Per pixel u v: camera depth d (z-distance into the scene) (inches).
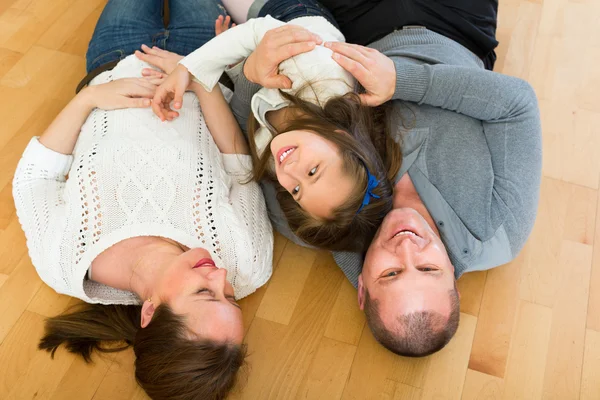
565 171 64.7
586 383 54.2
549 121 67.5
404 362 55.4
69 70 69.1
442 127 54.6
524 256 60.2
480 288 58.8
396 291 49.8
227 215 52.8
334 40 57.2
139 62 59.2
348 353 56.0
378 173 51.4
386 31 61.7
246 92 56.5
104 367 54.1
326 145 48.7
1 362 53.5
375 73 50.3
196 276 46.0
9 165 63.1
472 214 53.2
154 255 49.6
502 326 56.9
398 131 55.3
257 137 55.4
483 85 52.8
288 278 59.7
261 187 59.9
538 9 75.4
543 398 53.7
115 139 52.5
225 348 45.5
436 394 54.0
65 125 54.8
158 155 52.1
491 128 54.4
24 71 68.5
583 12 75.2
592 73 70.9
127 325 53.2
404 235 51.1
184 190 51.6
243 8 63.6
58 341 53.6
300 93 50.7
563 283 58.8
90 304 54.7
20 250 58.6
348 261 57.7
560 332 56.4
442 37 60.3
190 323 44.9
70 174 52.3
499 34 73.5
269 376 54.8
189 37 62.9
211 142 57.0
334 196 49.1
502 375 54.7
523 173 53.6
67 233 50.0
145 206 50.4
